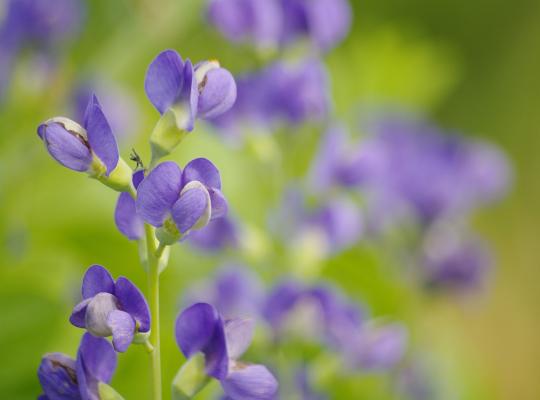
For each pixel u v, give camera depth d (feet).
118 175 2.11
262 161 2.79
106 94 3.14
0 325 2.82
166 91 2.12
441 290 3.50
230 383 2.14
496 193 3.73
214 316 2.13
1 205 3.05
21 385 2.81
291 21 2.78
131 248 2.98
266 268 2.90
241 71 2.87
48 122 2.10
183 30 3.35
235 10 2.76
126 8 3.35
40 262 2.95
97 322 2.07
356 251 3.37
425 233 3.46
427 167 3.48
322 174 2.83
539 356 5.03
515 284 5.11
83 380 2.10
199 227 2.10
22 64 3.11
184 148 3.11
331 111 2.91
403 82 3.59
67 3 3.12
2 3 3.28
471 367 3.84
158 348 2.11
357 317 2.68
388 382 3.23
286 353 2.68
